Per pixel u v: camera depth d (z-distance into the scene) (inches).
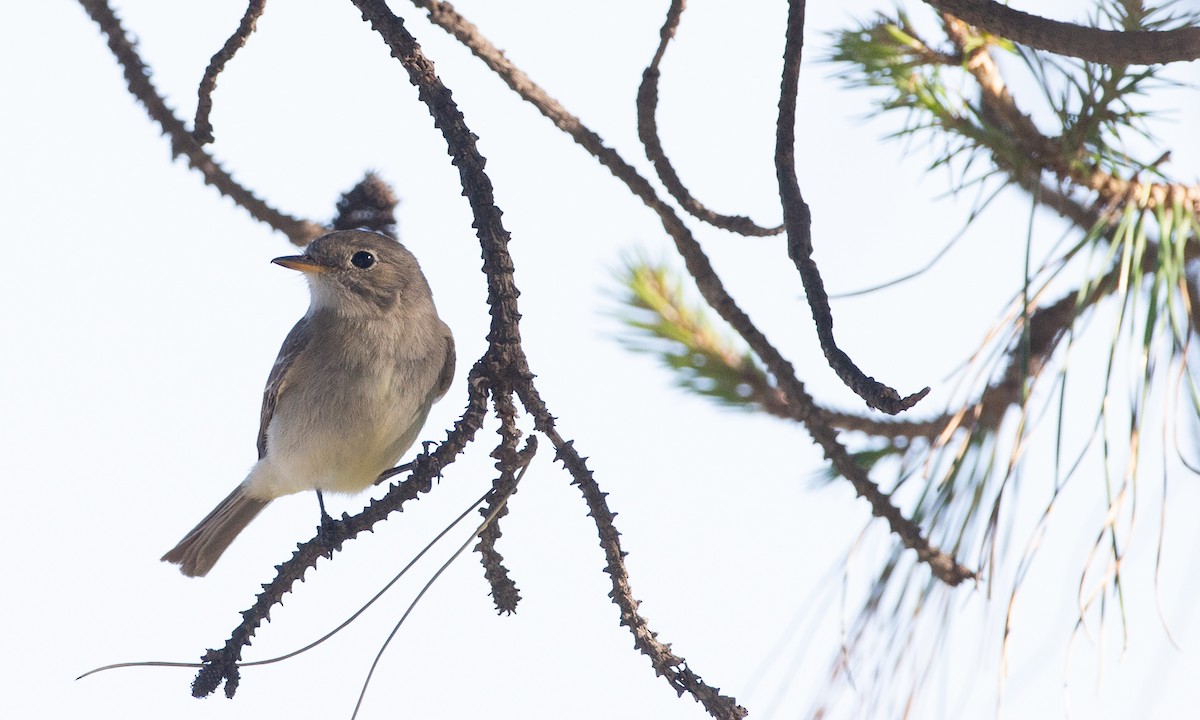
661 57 259.4
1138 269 214.8
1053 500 194.9
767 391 294.0
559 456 190.1
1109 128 239.9
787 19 207.5
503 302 193.3
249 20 262.8
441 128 204.1
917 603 219.0
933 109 248.4
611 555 186.1
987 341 225.8
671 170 265.3
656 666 182.1
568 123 265.1
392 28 207.2
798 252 200.7
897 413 169.6
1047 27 183.0
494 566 200.8
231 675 197.0
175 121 292.5
